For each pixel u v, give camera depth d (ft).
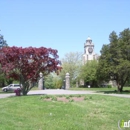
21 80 64.54
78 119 28.27
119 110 34.60
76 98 47.75
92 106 37.63
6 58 61.16
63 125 24.94
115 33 110.01
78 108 35.17
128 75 103.76
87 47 345.92
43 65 65.51
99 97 50.37
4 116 28.55
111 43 107.34
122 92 103.71
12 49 60.23
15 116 28.94
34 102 40.96
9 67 59.62
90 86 214.90
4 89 126.62
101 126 25.84
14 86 127.34
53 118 28.55
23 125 24.26
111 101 44.47
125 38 108.06
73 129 23.71
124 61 100.07
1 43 141.28
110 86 215.10
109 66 105.19
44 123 25.71
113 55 105.70
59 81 225.76
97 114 31.60
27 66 63.21
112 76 111.14
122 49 103.76
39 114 30.73
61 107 35.73
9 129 21.86
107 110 34.30
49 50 64.34
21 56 61.57
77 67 227.40
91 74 202.80
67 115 30.35
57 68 66.08
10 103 40.50
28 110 33.40
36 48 63.00
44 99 45.80
